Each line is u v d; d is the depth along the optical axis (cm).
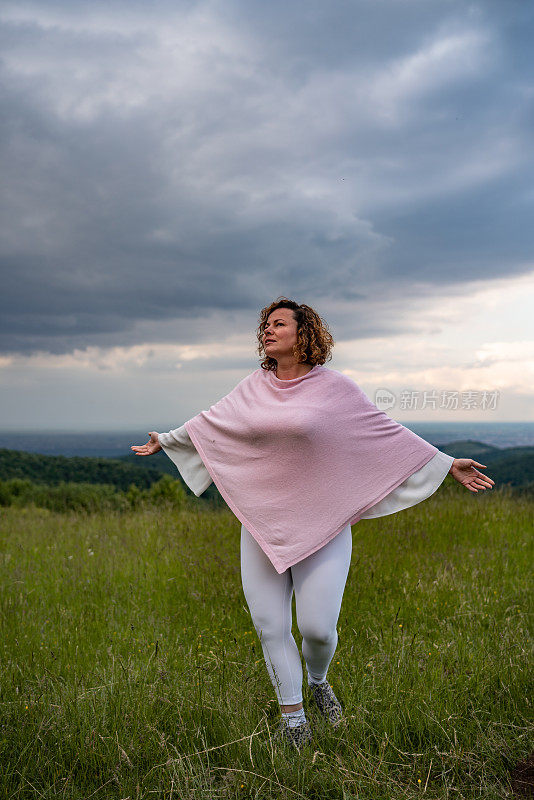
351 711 310
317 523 313
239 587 527
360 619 453
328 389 324
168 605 509
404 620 458
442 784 265
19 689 332
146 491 1238
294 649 316
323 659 316
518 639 396
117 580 579
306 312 326
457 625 442
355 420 324
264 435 319
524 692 327
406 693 318
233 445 336
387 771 267
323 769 269
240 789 259
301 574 313
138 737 282
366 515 329
